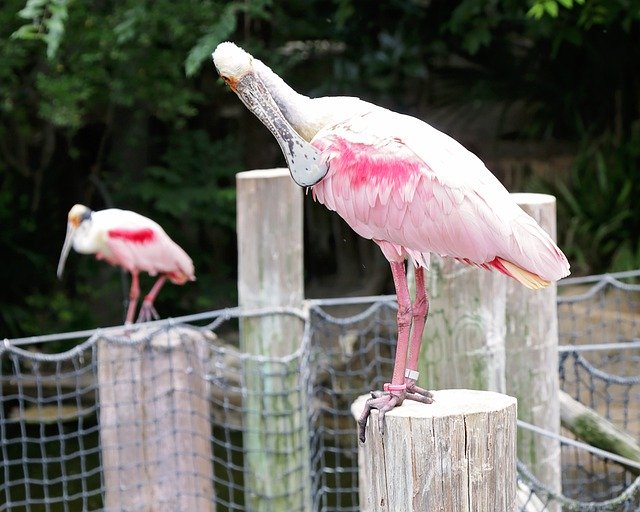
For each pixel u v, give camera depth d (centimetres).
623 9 1262
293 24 1470
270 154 1605
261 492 653
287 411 641
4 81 1268
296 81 1555
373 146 350
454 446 321
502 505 327
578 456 695
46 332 1395
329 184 356
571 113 1586
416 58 1473
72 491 966
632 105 1542
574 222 1442
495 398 341
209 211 1446
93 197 1590
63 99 1180
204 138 1448
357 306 1496
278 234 618
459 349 475
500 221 335
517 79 1582
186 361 634
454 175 340
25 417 1187
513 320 512
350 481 941
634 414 893
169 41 1220
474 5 1277
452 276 473
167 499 639
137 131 1491
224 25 1130
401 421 323
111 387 629
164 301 1454
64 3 986
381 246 356
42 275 1467
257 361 635
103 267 1465
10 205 1470
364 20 1460
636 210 1438
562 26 1289
